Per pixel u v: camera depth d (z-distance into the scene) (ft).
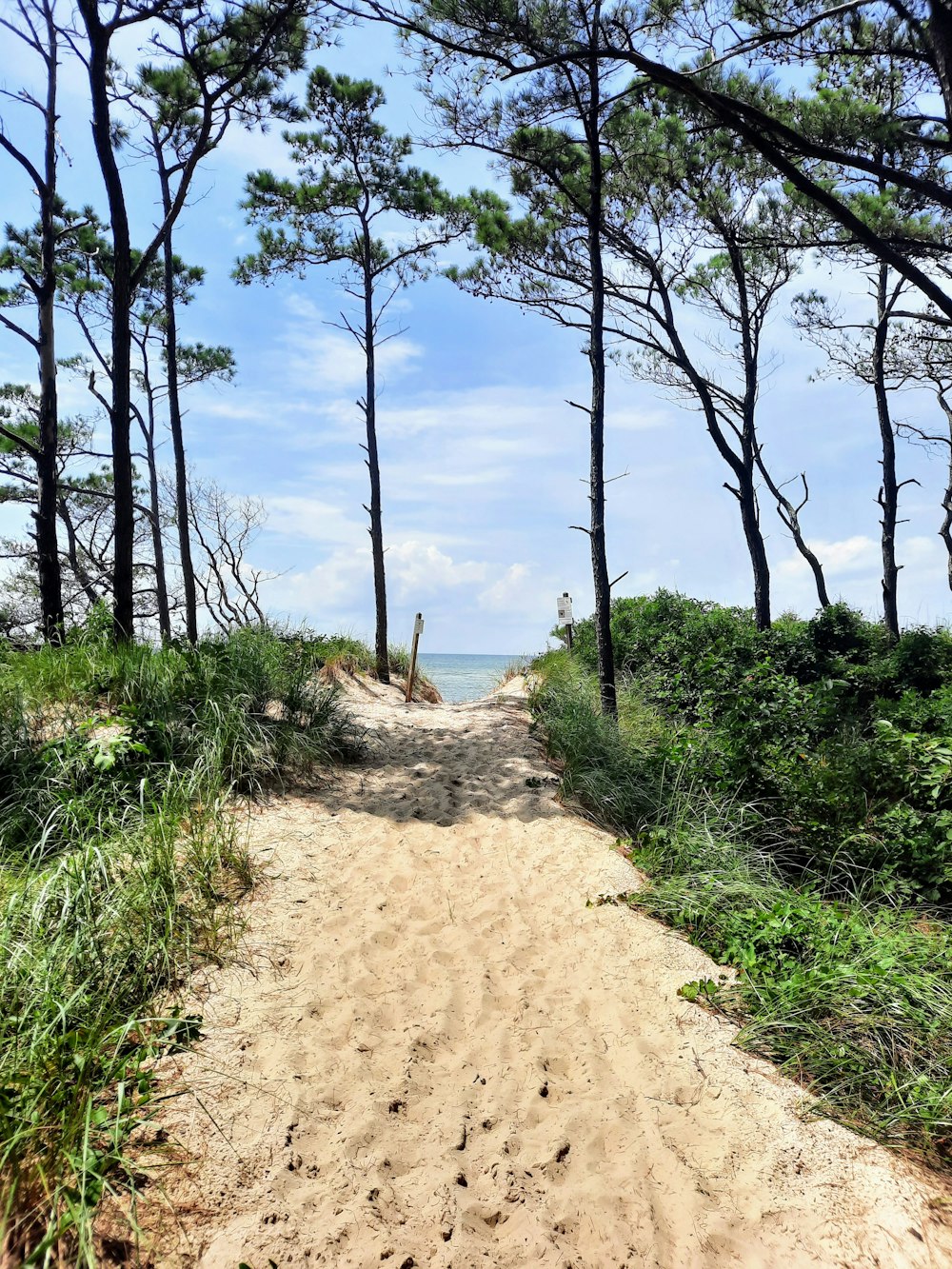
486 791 24.20
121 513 30.60
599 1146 10.61
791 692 28.86
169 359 48.11
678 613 54.29
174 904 14.11
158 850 15.19
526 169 36.96
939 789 20.36
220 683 23.82
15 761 18.53
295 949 14.65
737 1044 12.65
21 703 20.76
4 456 57.82
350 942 15.16
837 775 22.18
